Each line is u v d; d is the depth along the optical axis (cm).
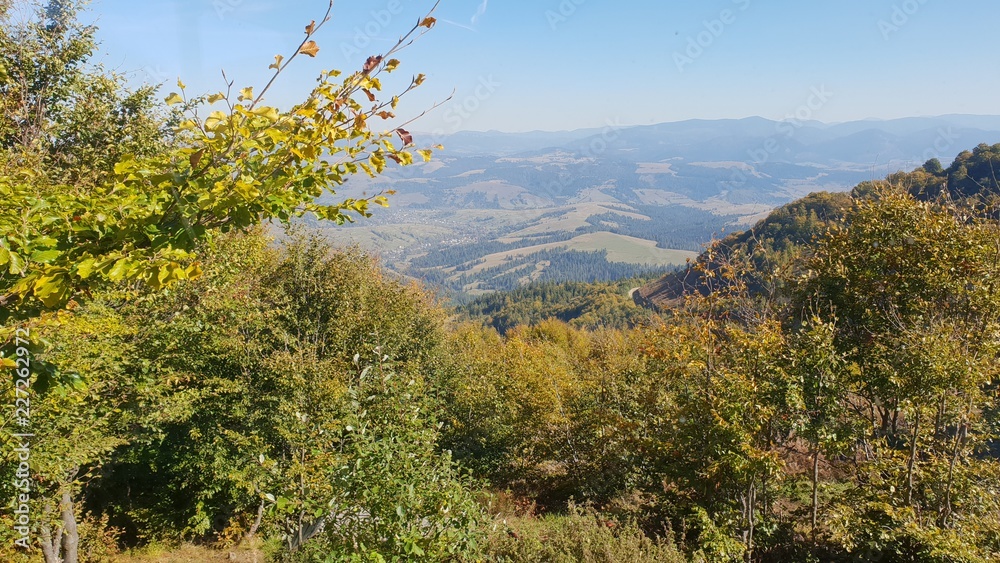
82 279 235
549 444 1598
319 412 1156
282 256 1820
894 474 879
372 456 563
